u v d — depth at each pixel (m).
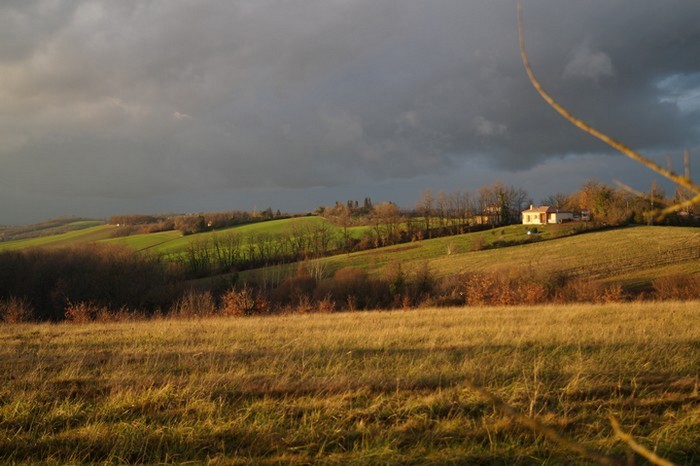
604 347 9.73
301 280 50.19
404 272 50.31
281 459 5.41
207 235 98.62
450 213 106.56
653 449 5.46
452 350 10.09
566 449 5.49
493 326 13.66
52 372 8.70
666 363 8.59
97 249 56.12
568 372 8.02
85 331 14.75
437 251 73.12
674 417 6.22
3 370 8.84
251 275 64.62
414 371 8.28
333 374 8.29
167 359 9.72
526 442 5.77
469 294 34.66
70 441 5.88
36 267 48.97
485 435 5.91
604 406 6.64
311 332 13.30
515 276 42.03
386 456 5.45
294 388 7.49
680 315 15.06
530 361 8.91
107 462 5.40
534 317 16.20
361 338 11.84
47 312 45.97
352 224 105.38
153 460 5.56
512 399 6.89
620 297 32.50
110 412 6.69
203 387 7.41
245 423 6.35
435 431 5.97
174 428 6.16
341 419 6.40
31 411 6.78
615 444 5.61
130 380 7.95
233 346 10.95
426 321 16.11
